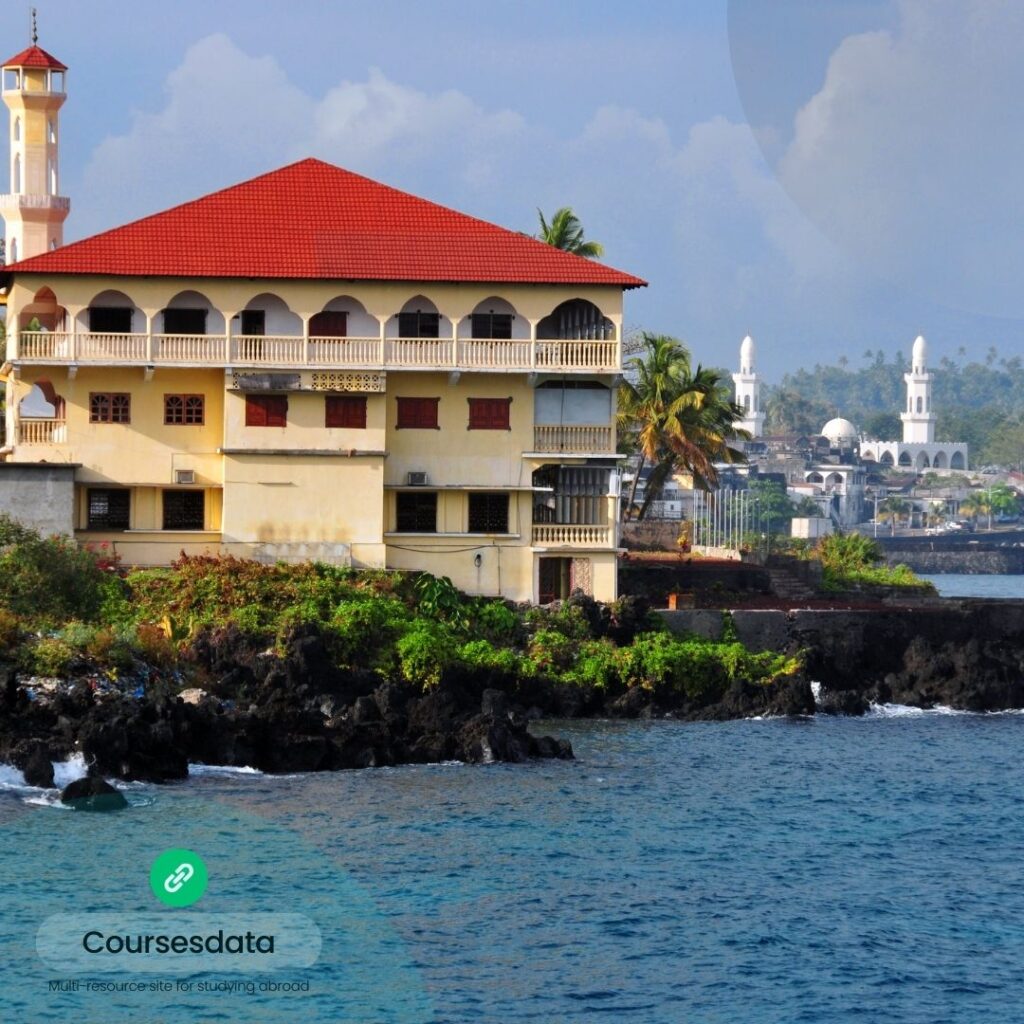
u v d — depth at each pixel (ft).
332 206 352.08
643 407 444.96
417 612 326.24
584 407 348.59
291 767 264.11
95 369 335.47
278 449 336.08
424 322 346.13
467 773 265.13
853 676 346.33
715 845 228.43
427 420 345.31
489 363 342.03
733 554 445.37
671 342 447.01
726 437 485.15
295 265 337.11
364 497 338.54
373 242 344.69
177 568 327.26
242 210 348.38
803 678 331.77
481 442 346.13
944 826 242.99
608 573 349.82
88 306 333.42
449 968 178.91
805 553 497.46
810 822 242.58
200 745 262.88
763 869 218.18
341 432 338.34
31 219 409.08
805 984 179.22
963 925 198.80
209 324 339.57
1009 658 353.51
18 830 218.79
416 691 306.35
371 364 338.13
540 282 341.21
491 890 204.03
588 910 198.80
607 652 327.47
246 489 336.08
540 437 347.56
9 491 326.65
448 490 345.51
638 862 218.79
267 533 336.70
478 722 279.08
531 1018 168.04
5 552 307.78
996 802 258.16
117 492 339.57
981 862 224.94
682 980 179.22
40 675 268.00
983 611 357.41
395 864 212.43
